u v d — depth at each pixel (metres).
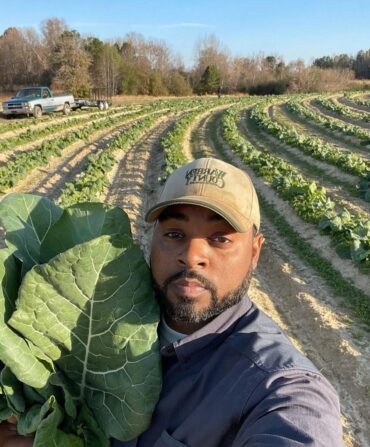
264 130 9.48
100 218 0.62
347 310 2.34
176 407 0.52
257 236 0.60
